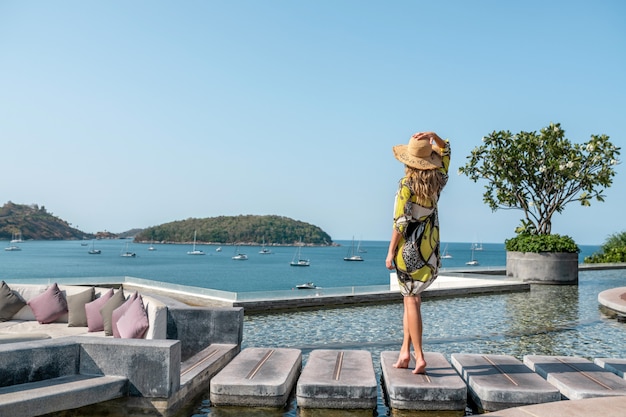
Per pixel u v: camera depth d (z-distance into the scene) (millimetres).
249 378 4426
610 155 21156
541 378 4547
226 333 6133
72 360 4219
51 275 85312
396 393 4176
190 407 4340
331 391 4215
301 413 4160
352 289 13977
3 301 7723
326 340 8344
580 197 21594
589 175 21250
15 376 3928
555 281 19750
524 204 22500
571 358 5418
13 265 117875
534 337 8648
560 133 22062
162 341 4293
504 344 8000
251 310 11906
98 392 3939
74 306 7332
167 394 4090
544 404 3430
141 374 4129
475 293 16422
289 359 5156
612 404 3424
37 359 4035
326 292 13445
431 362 5023
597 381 4473
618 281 21578
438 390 4152
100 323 6863
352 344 7984
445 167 4578
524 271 20250
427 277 4527
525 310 12383
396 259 4574
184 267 117938
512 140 22719
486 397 4188
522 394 4145
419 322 4598
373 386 4203
